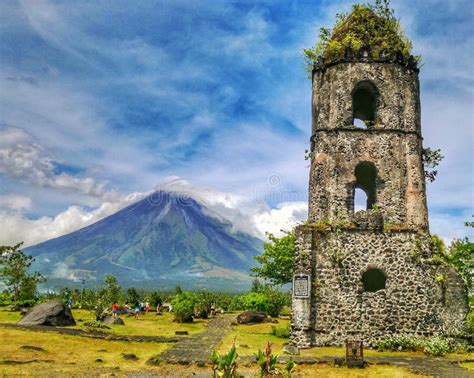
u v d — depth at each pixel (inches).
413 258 869.2
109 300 2084.2
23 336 837.2
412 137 936.3
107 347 786.8
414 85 972.6
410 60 978.1
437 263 871.7
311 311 848.9
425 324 845.8
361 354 668.1
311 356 737.0
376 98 962.1
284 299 1782.7
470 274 1073.5
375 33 986.1
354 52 967.6
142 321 1390.3
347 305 850.8
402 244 874.8
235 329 1209.4
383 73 960.3
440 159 951.0
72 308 1911.9
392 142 932.0
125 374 582.2
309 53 1013.2
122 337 901.8
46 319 1041.5
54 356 677.9
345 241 877.2
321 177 930.1
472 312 961.5
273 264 1358.3
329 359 703.1
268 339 973.8
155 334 1034.1
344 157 930.1
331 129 946.1
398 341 819.4
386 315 847.1
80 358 674.8
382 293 855.7
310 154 988.6
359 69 962.1
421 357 760.3
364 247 873.5
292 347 772.6
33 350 704.4
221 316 1711.4
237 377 436.1
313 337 839.7
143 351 775.1
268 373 443.5
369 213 887.1
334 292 856.9
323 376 599.5
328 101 969.5
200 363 656.4
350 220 899.4
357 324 843.4
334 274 864.3
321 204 918.4
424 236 881.5
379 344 831.1
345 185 919.0
